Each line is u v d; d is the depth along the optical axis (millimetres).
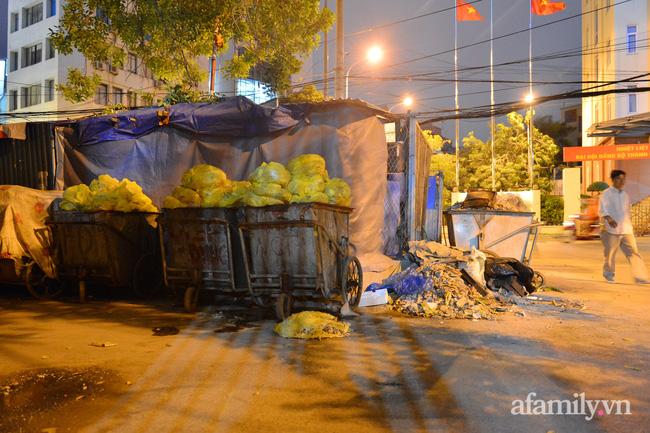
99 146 10227
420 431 3498
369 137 9000
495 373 4648
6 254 8156
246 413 3787
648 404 3955
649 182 29391
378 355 5195
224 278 7258
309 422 3635
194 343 5680
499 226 10172
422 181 10906
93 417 3734
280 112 9094
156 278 8789
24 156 10719
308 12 16234
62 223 8125
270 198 6746
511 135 46531
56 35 15250
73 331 6262
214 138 9578
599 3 36250
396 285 7941
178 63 16359
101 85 34375
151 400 4039
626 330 6258
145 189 9891
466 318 6902
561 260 15062
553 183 45906
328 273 6840
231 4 14375
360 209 8820
